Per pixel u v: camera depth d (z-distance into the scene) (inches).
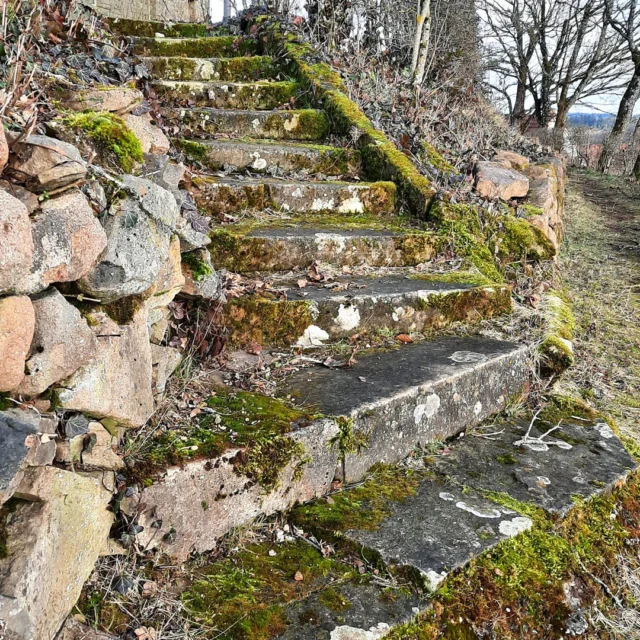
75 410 65.1
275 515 86.7
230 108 224.4
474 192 207.0
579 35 854.5
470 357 123.6
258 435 84.4
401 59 318.0
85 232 62.2
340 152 192.7
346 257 148.8
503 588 79.6
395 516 88.7
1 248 50.6
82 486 62.9
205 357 106.4
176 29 292.4
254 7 294.5
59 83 91.0
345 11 279.6
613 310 227.0
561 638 79.2
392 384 107.1
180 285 91.7
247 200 159.0
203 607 69.5
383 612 71.9
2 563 52.5
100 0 311.7
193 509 76.6
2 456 51.3
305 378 108.8
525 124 880.3
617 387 165.0
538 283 183.0
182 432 83.0
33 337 57.3
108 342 68.7
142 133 101.0
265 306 116.0
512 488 100.0
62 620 60.2
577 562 88.7
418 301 135.4
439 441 112.3
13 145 57.5
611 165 863.1
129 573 70.3
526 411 130.7
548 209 234.2
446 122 256.2
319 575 77.6
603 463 111.3
